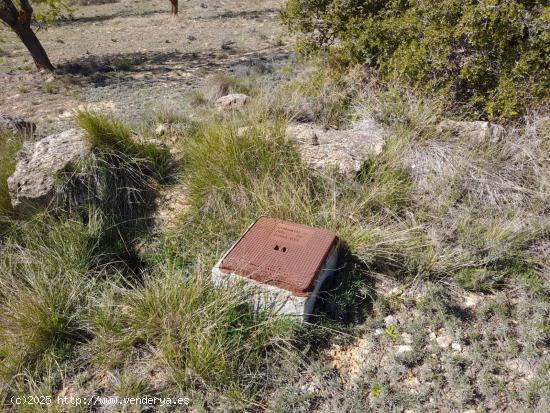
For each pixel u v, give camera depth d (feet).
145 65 41.16
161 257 11.17
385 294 9.56
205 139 13.19
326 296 9.43
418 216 11.03
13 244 11.51
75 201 12.16
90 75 37.83
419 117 13.41
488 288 9.53
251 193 11.48
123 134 13.10
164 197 12.81
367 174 11.97
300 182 11.76
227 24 62.08
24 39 37.70
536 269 9.92
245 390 7.91
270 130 12.85
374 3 17.98
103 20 74.79
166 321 8.63
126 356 8.63
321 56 19.84
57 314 9.12
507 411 7.53
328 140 13.24
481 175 11.77
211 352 8.10
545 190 11.59
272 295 8.70
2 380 8.39
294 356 8.41
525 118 13.20
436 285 9.40
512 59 13.52
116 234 12.03
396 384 8.01
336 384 8.05
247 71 32.14
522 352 8.34
